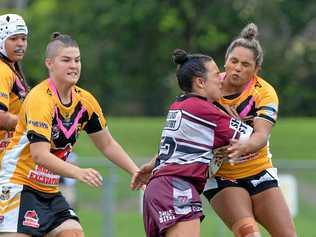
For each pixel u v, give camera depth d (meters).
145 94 137.00
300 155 81.50
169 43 132.75
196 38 132.00
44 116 23.55
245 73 24.39
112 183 46.97
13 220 24.23
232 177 24.88
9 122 24.61
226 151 23.81
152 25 130.88
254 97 24.56
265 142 24.02
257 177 24.89
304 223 50.66
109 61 130.75
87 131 25.36
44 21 127.25
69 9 131.88
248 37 24.72
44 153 23.34
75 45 24.03
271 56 130.50
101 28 129.88
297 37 138.62
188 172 23.45
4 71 24.95
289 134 88.62
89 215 52.25
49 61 24.06
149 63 133.75
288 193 48.56
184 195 23.38
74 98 24.38
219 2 130.25
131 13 128.75
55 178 24.56
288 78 132.12
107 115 135.38
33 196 24.34
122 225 52.31
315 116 134.12
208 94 23.84
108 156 25.59
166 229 23.33
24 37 25.62
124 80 134.12
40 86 24.00
